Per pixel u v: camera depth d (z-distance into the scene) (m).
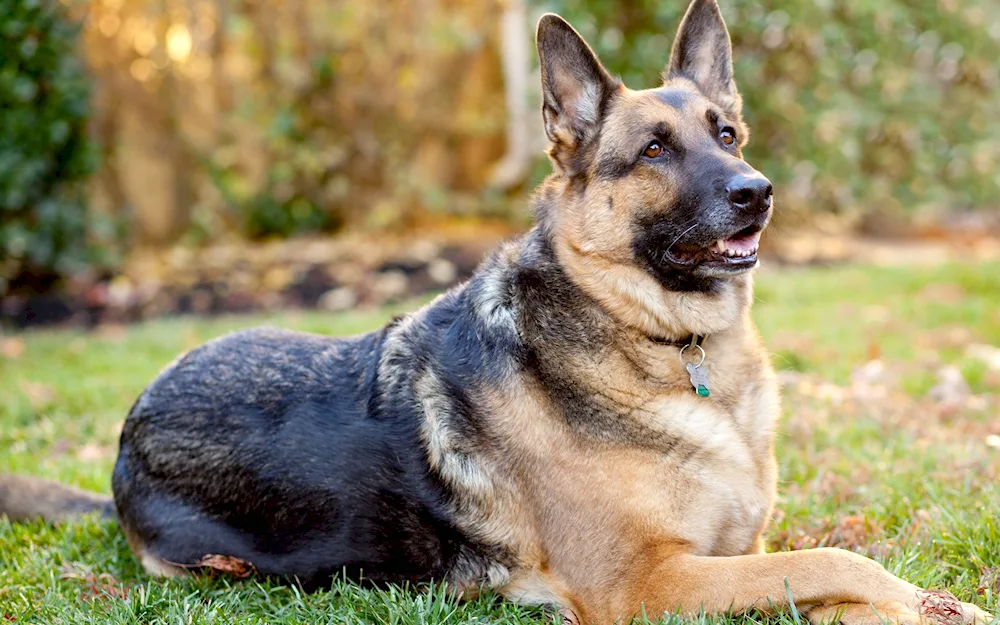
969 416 5.44
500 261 3.85
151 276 10.25
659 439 3.41
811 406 5.72
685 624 3.11
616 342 3.56
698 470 3.42
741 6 10.30
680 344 3.62
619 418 3.43
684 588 3.22
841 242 12.39
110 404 6.36
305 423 3.72
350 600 3.51
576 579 3.39
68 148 9.31
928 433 5.13
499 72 12.19
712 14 4.22
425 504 3.56
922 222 13.62
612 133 3.79
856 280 9.69
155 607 3.54
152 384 4.10
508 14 11.27
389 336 3.84
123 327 9.08
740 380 3.71
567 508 3.41
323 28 11.09
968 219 14.02
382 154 11.51
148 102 11.28
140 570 4.01
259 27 11.09
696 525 3.39
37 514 4.48
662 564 3.29
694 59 4.25
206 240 11.60
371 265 10.24
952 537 3.69
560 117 3.89
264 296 9.73
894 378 6.29
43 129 8.99
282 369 3.89
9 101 8.84
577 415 3.45
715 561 3.25
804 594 3.10
